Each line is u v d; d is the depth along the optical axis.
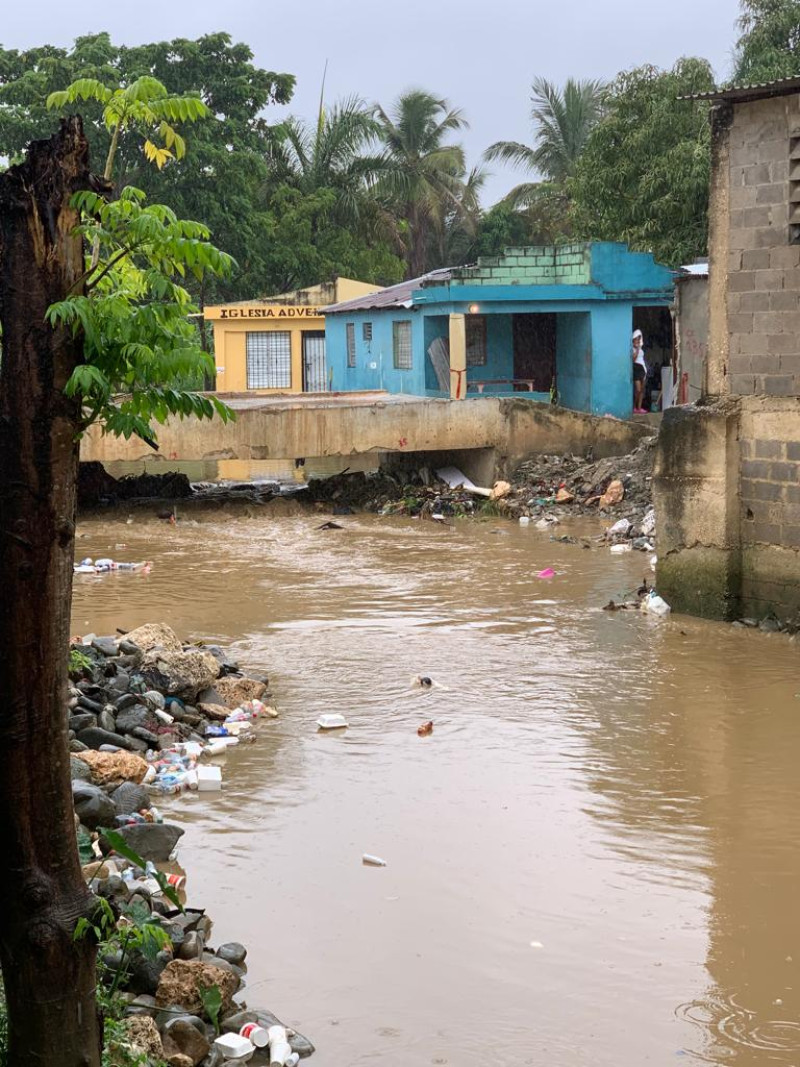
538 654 13.70
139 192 4.72
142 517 24.09
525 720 11.36
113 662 11.70
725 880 8.05
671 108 34.97
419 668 13.16
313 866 8.28
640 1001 6.57
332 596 16.83
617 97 35.91
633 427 26.12
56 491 4.54
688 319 24.84
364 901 7.77
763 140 14.12
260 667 13.23
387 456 27.34
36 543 4.51
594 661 13.39
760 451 14.64
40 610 4.54
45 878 4.60
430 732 11.03
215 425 23.67
